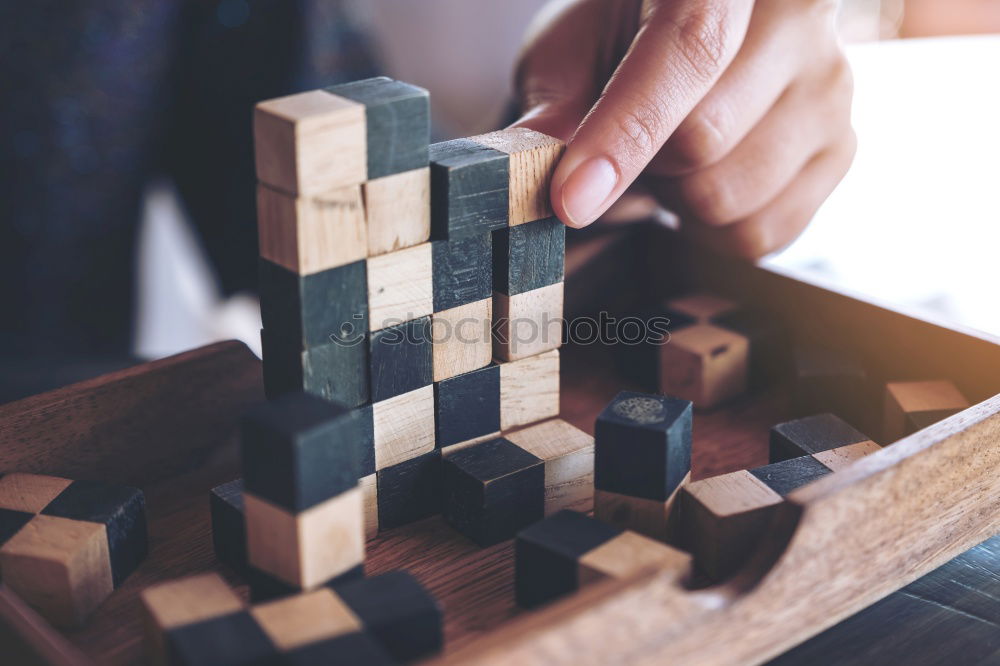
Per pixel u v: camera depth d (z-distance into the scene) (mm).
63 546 353
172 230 667
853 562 343
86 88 578
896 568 354
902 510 348
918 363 421
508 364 382
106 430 394
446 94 751
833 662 343
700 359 428
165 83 606
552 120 461
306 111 335
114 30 570
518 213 367
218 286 679
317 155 335
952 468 356
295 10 604
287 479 323
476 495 371
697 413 433
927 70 655
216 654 313
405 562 368
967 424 357
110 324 651
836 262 484
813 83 459
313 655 313
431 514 383
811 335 444
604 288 481
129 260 644
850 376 422
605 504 366
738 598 326
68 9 554
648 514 364
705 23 414
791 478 374
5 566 352
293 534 326
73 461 391
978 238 501
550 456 379
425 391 371
